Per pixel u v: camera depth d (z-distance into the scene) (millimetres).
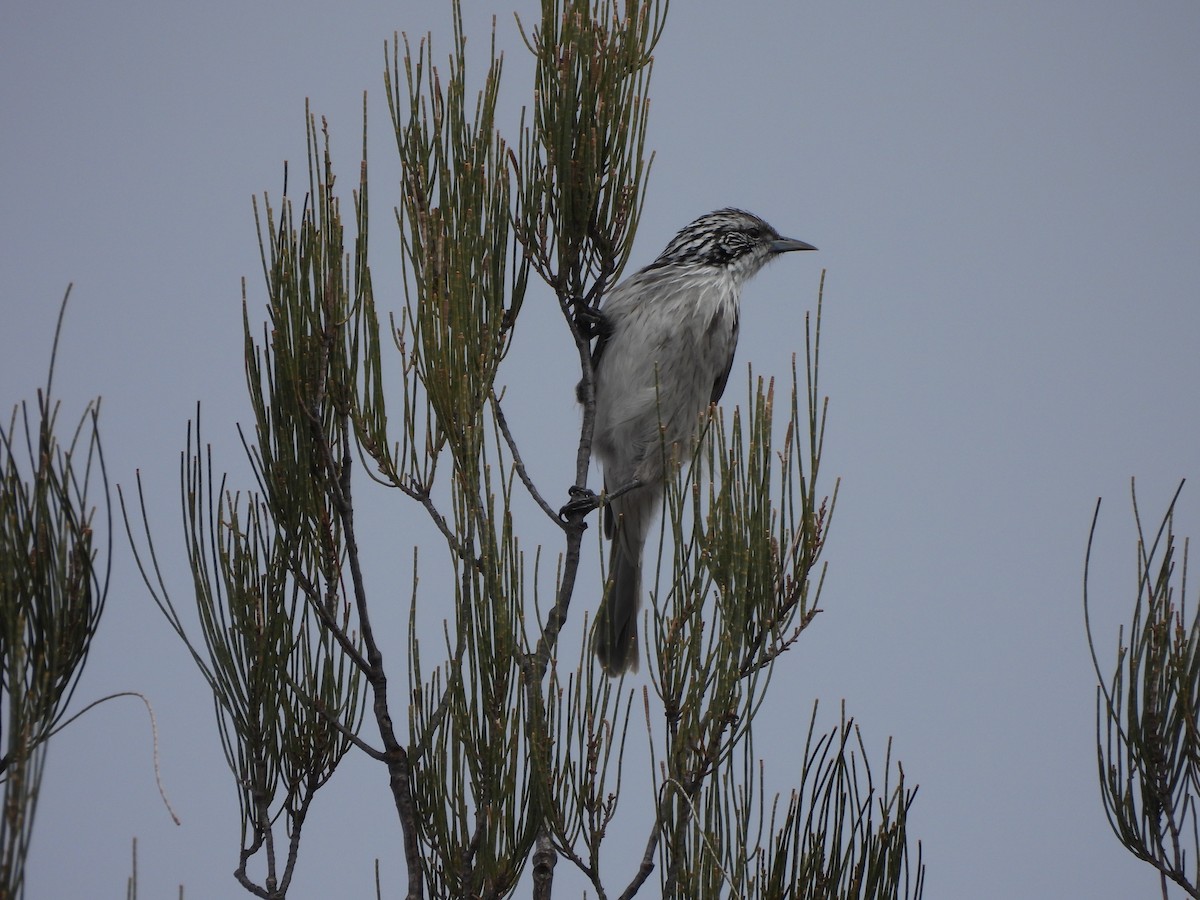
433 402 7789
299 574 7852
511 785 6902
